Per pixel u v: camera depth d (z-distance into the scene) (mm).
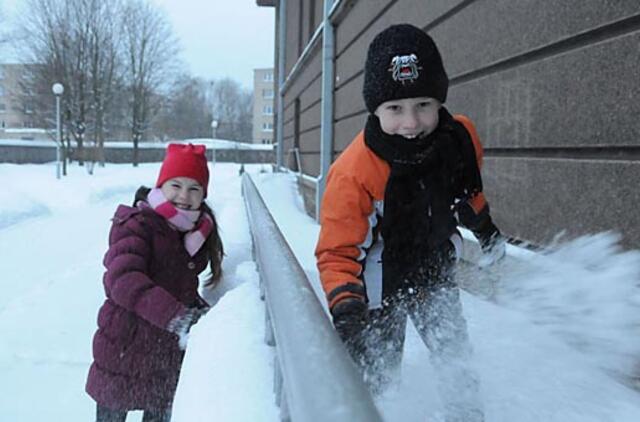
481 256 2309
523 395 1696
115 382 2484
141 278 2402
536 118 2867
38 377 3848
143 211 2613
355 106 6793
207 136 102562
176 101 75938
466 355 1852
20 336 4551
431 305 1923
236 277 3473
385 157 1861
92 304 5398
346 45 7297
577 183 2529
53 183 24406
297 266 1622
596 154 2430
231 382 1729
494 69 3352
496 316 2082
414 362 2025
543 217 2799
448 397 1733
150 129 69438
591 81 2436
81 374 3900
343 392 812
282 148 18578
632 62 2186
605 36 2371
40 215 14992
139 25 59375
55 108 47688
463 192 2049
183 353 2539
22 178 27375
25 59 47500
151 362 2500
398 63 1807
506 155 3211
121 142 71125
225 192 17828
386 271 1934
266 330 1999
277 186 13023
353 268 1879
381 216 1928
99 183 25344
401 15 5012
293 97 15031
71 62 47719
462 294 2344
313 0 12141
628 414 1636
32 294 5805
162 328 2375
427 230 1897
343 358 933
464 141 1964
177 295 2686
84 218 13984
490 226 2248
